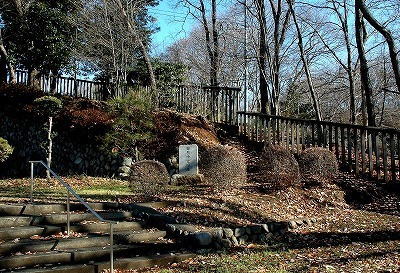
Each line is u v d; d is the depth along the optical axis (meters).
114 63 19.55
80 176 14.36
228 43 28.77
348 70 19.61
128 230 7.59
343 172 12.17
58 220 7.53
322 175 11.12
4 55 22.56
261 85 20.88
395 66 10.57
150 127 14.48
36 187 12.18
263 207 9.30
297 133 13.41
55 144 16.62
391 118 28.45
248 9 19.42
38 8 21.38
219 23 25.67
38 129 17.53
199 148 14.19
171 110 17.19
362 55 15.22
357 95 25.97
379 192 11.01
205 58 29.70
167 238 7.40
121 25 19.78
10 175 17.64
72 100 17.97
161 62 23.11
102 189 11.76
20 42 21.52
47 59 21.31
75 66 22.50
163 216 7.96
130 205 8.66
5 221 6.96
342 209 10.09
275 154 11.13
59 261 5.94
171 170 13.71
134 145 14.04
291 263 6.50
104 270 5.82
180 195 9.95
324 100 28.30
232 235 7.50
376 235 8.14
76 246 6.56
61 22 21.55
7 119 19.64
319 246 7.50
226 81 25.50
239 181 10.52
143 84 21.11
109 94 21.70
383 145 11.43
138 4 23.06
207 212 8.54
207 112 17.80
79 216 7.75
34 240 6.50
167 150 14.30
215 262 6.38
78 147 15.73
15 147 18.53
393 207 10.18
